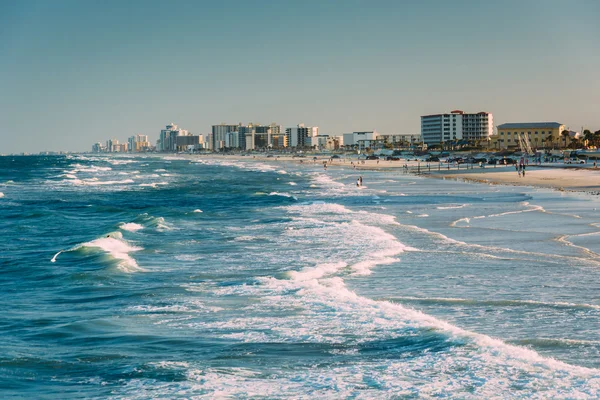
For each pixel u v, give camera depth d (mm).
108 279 27078
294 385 14109
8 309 21891
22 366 15586
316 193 86000
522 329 18594
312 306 21391
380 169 172625
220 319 20047
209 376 14758
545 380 14000
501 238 38781
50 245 38594
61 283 26438
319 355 16250
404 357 15852
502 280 26078
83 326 19344
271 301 22297
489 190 85625
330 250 34375
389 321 19219
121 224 47156
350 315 20062
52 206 70875
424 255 32469
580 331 18328
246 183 118438
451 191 85312
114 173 172000
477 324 19234
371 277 26922
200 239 39875
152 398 13453
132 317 20484
